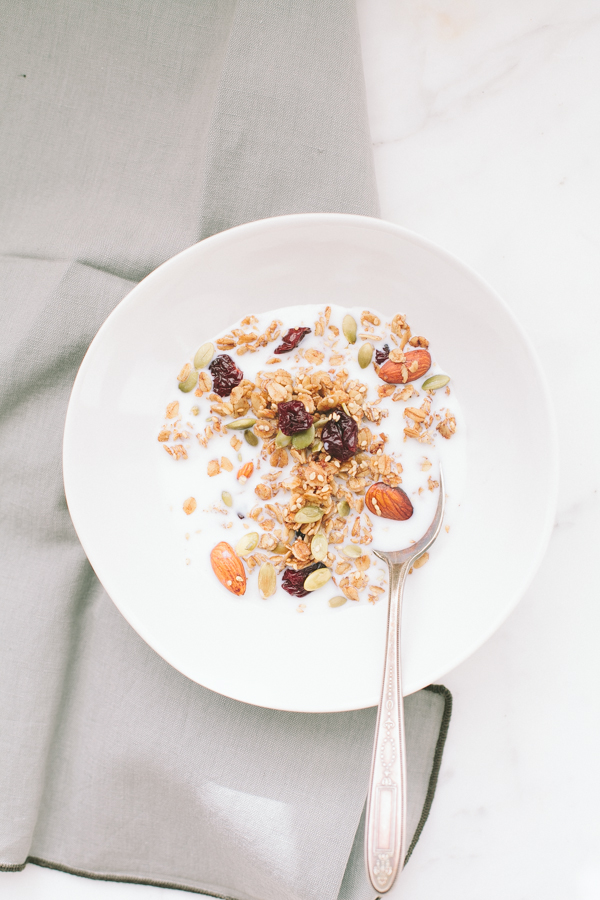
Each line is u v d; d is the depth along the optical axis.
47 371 0.45
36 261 0.45
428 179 0.46
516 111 0.46
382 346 0.45
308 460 0.44
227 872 0.46
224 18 0.45
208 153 0.44
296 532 0.44
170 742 0.45
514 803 0.46
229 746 0.45
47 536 0.45
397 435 0.44
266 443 0.44
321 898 0.43
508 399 0.44
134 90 0.45
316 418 0.44
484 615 0.43
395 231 0.42
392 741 0.40
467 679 0.46
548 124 0.46
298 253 0.43
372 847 0.39
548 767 0.46
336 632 0.44
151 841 0.46
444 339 0.44
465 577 0.44
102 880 0.46
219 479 0.45
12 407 0.45
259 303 0.45
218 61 0.45
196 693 0.45
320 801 0.44
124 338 0.43
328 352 0.45
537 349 0.46
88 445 0.43
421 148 0.46
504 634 0.46
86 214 0.45
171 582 0.45
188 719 0.45
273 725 0.45
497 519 0.44
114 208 0.45
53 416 0.45
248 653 0.44
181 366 0.45
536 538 0.42
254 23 0.43
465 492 0.44
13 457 0.45
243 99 0.43
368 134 0.44
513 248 0.46
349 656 0.44
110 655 0.45
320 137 0.44
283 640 0.44
